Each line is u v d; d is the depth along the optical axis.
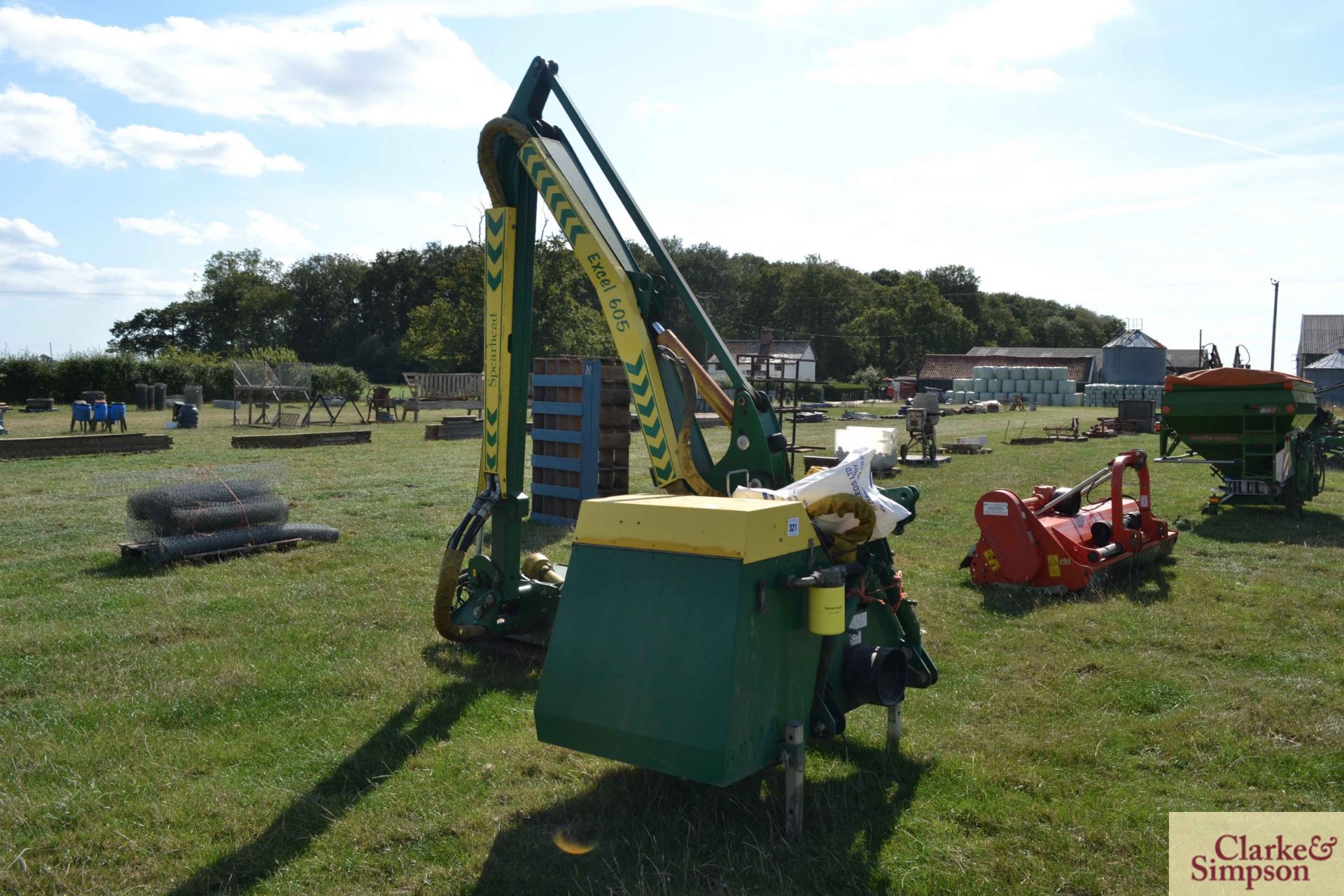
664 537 3.73
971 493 15.92
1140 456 9.56
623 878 3.54
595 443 12.02
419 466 19.52
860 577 4.44
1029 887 3.52
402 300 101.44
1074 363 93.44
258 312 97.81
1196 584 8.78
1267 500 13.58
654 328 5.90
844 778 4.42
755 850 3.69
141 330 101.88
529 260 6.50
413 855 3.80
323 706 5.52
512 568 6.56
